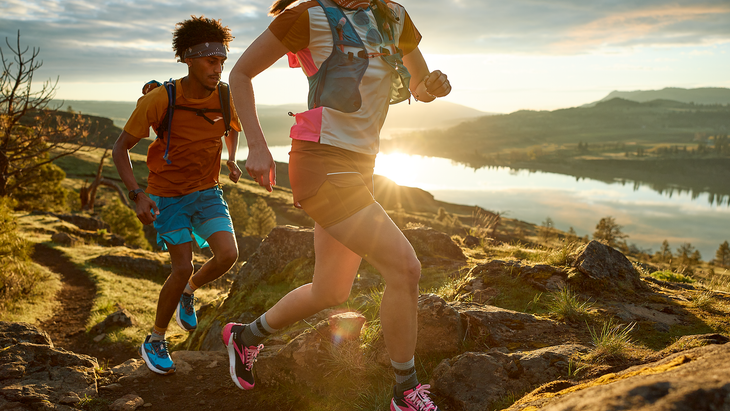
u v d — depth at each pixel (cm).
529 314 281
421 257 501
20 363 266
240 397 261
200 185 282
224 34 260
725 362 111
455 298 343
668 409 92
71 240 1930
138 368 294
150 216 249
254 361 249
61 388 256
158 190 277
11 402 234
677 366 134
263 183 158
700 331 262
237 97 162
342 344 256
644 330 263
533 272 351
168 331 723
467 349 254
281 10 176
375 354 250
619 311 292
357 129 163
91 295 1190
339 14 161
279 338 299
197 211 281
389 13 171
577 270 349
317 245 194
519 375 215
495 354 230
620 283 345
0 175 2145
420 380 238
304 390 248
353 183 160
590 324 274
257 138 159
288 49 164
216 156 287
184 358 316
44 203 3522
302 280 460
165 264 1733
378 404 216
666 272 586
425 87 195
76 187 7800
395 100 175
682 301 325
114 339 768
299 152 165
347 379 244
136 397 256
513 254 541
